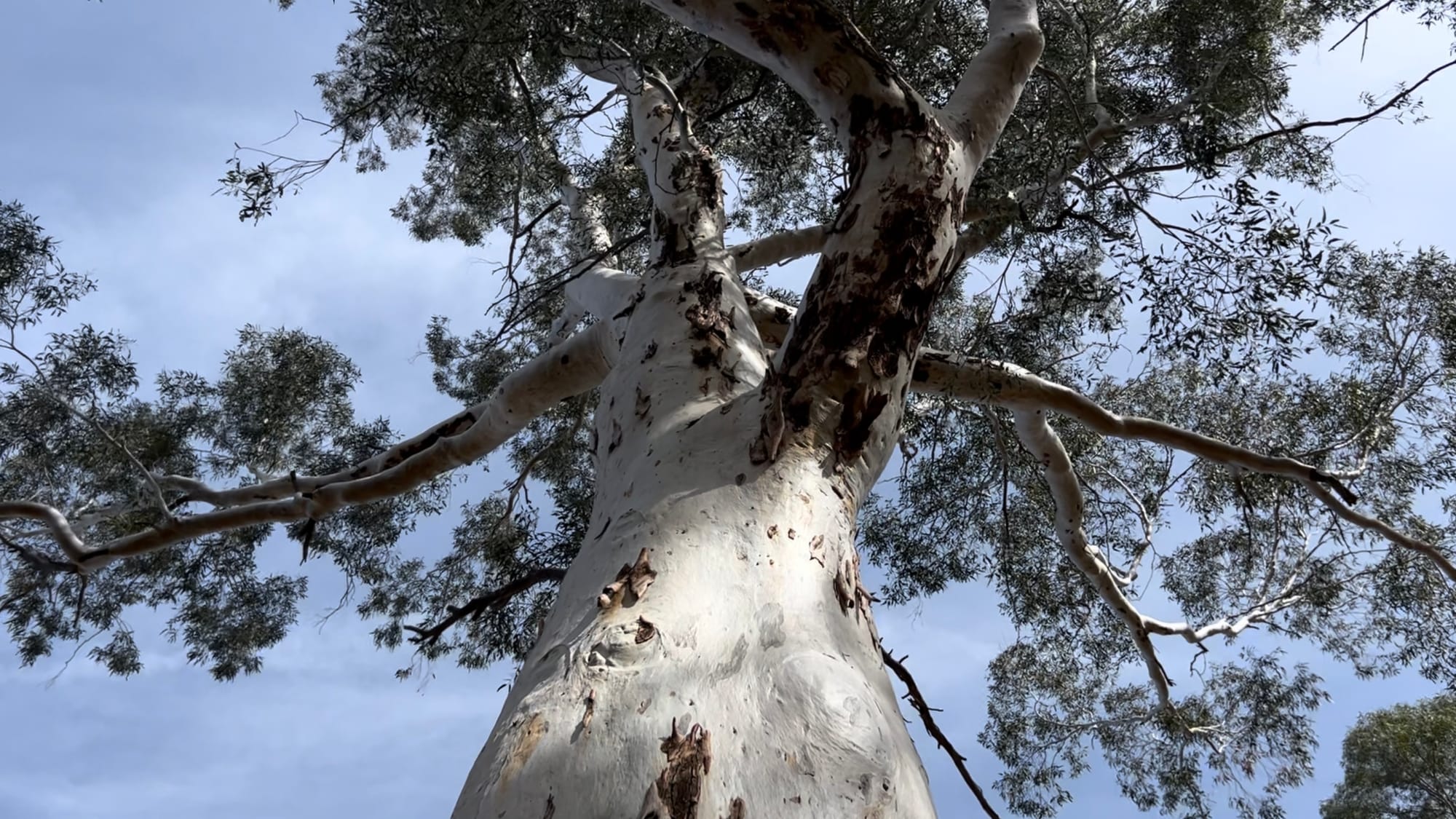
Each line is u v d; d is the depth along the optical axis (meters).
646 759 1.96
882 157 3.67
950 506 8.58
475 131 6.46
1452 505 8.59
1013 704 10.20
